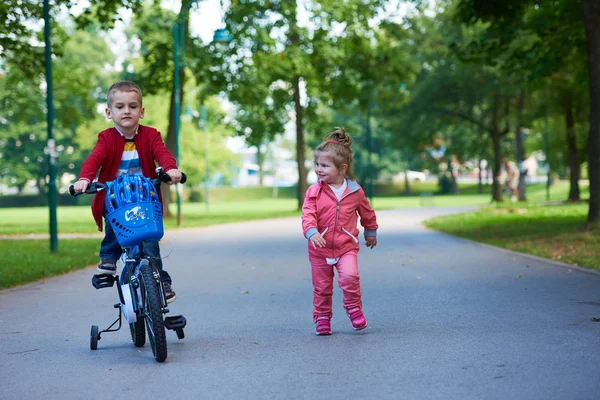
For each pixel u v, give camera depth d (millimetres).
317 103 47031
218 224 32312
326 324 7125
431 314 8219
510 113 54594
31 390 5293
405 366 5695
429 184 101938
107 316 8773
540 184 92625
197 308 9148
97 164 6031
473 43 23234
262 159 128625
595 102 18422
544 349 6152
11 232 28578
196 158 82000
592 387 4918
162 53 36125
